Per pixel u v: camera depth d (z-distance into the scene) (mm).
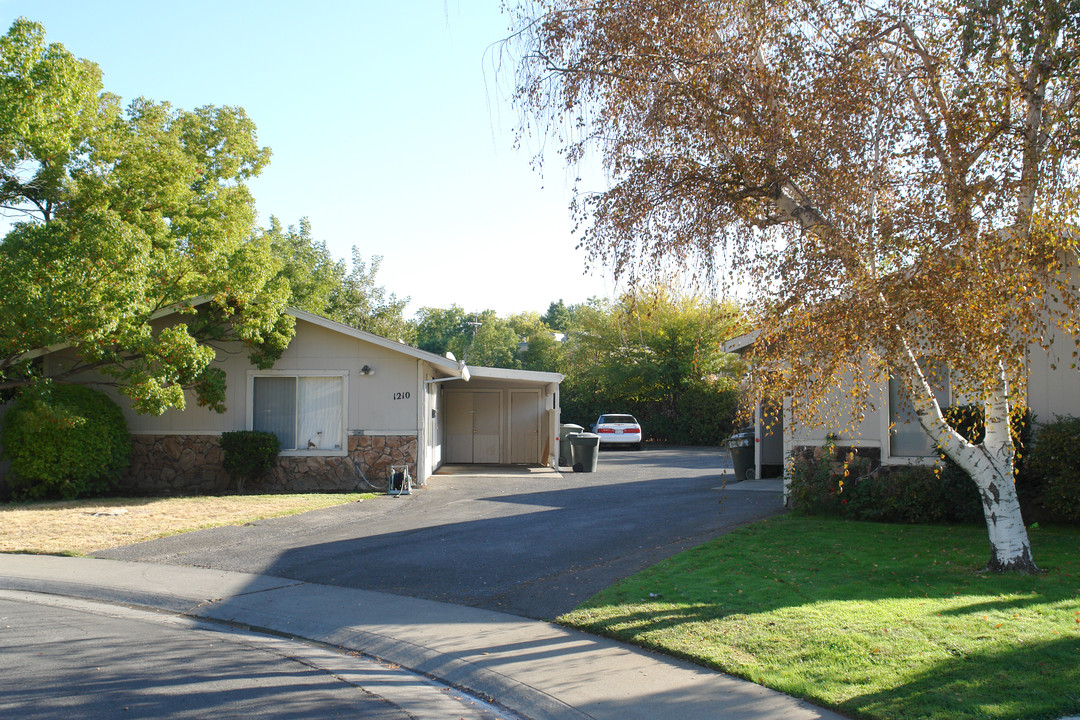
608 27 8297
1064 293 7410
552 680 5754
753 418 18172
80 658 6379
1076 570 8172
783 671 5590
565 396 38781
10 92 12891
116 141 14727
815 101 7617
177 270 15500
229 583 8945
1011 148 7438
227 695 5531
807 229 7766
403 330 39500
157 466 17078
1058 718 4594
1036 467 10594
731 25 8195
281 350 17000
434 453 20969
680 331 35094
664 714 5059
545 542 10812
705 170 8375
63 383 16219
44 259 12953
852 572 8414
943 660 5531
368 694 5672
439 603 8000
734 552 9578
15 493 15406
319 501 15117
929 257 6820
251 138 17438
